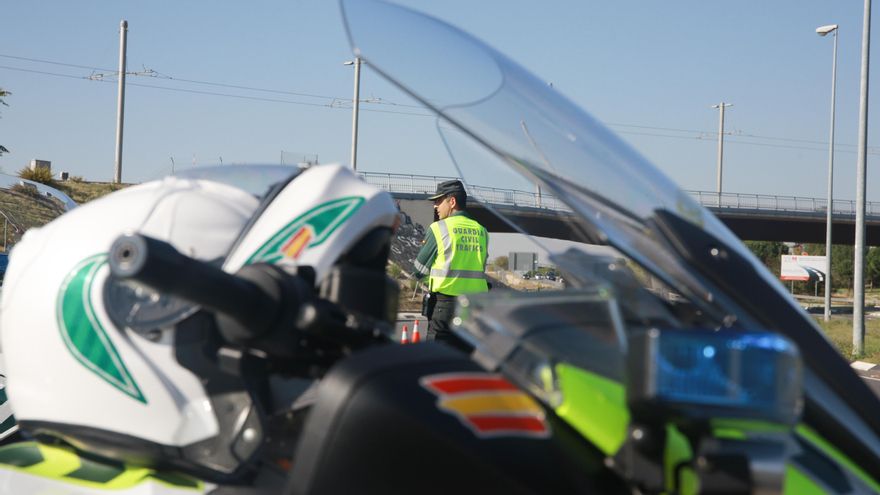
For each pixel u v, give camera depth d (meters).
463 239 6.32
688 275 1.69
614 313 1.46
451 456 1.38
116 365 1.85
